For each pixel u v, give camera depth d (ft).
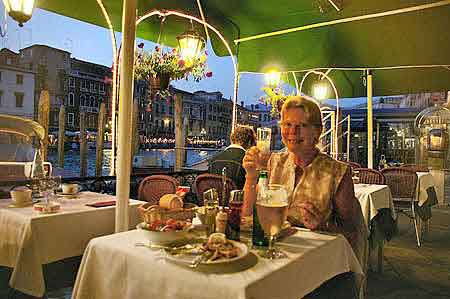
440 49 11.14
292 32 13.71
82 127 23.31
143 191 10.93
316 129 5.48
